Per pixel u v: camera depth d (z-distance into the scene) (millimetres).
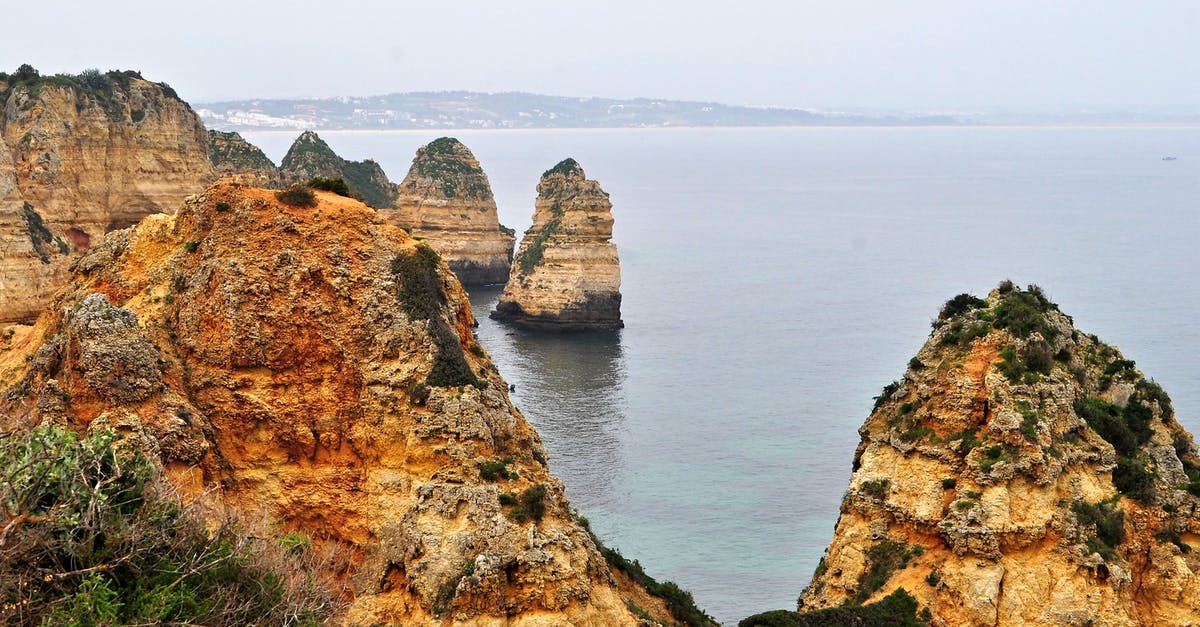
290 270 50281
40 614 29594
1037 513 54031
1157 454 59000
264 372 49625
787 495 96812
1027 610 52781
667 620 51031
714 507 93250
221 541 34719
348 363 49625
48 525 30578
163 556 32875
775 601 76188
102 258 53062
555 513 46812
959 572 54125
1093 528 54156
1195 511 56031
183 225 52562
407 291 50656
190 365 49375
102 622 29500
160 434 45875
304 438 49125
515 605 43594
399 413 48250
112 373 45812
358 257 51250
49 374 47469
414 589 44156
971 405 57062
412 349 49219
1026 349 58000
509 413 50188
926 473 57188
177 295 50781
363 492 48438
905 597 54594
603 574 47031
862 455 62219
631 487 98125
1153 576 54750
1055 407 56406
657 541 86000
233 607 32844
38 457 31672
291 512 48469
